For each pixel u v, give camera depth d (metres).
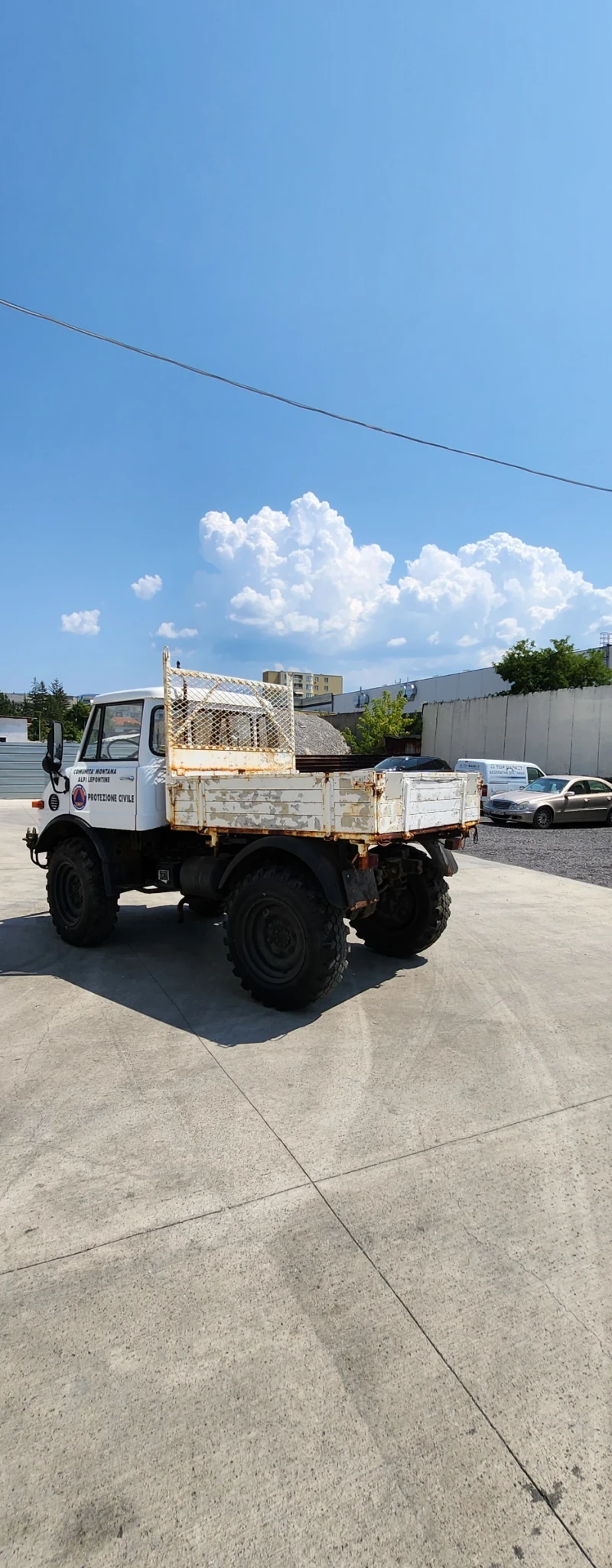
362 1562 1.46
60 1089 3.53
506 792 19.09
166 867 5.76
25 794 23.80
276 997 4.48
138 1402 1.82
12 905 7.93
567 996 5.00
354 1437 1.73
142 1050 3.99
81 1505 1.58
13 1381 1.88
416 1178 2.81
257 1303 2.16
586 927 7.10
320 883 4.28
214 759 6.01
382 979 5.34
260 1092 3.51
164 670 5.50
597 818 18.36
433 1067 3.81
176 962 5.66
